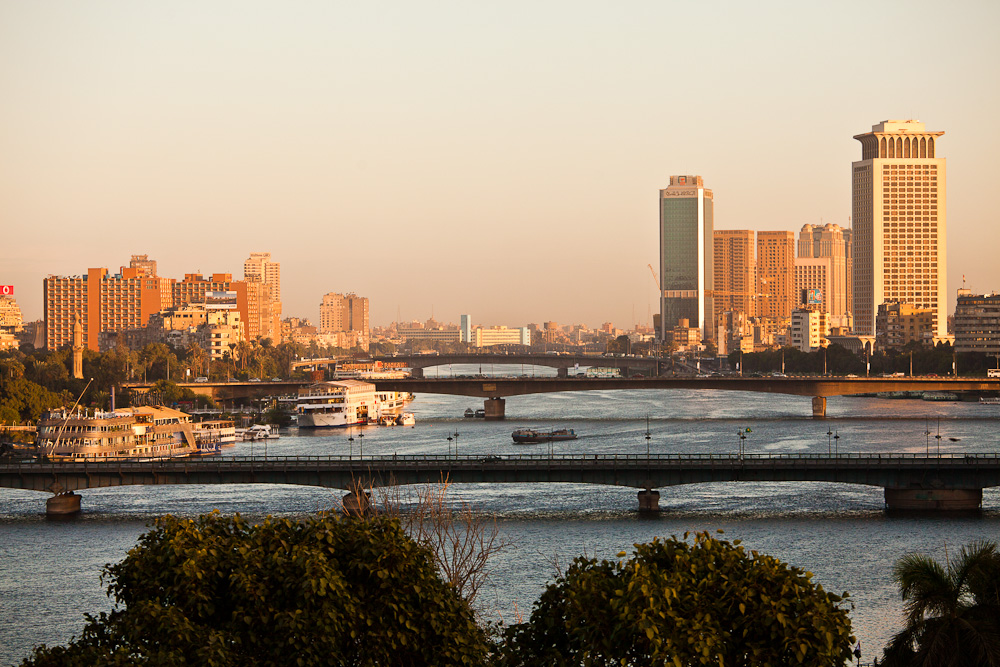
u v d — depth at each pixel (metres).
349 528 126.75
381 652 116.62
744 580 112.25
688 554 118.06
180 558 118.31
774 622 109.44
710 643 106.75
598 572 119.00
